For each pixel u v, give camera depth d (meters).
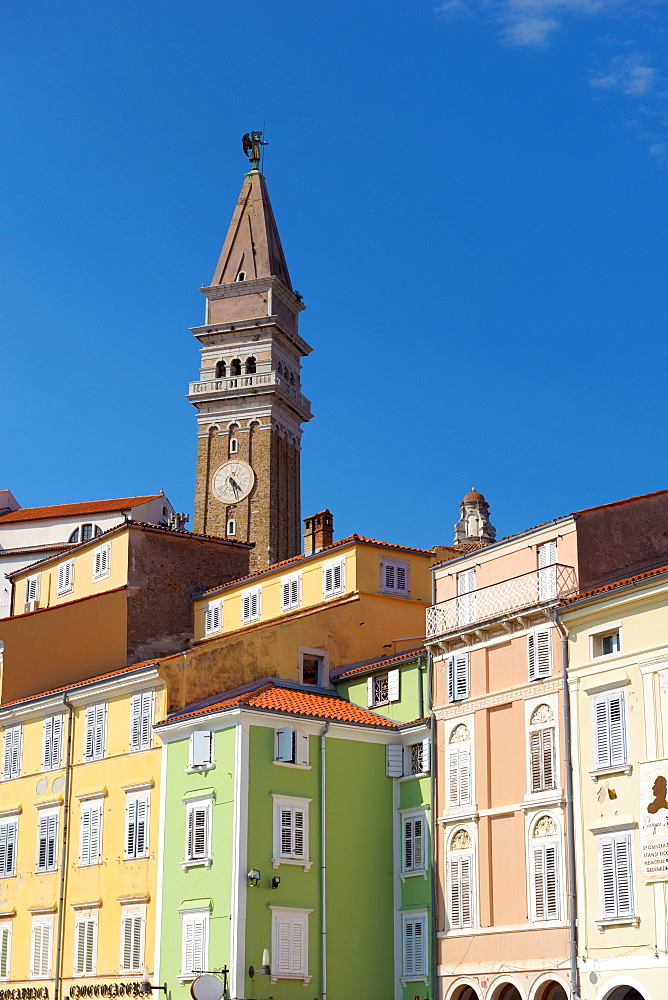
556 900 49.03
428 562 70.75
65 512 103.69
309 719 57.62
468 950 52.47
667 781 45.75
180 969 55.75
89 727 64.50
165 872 57.94
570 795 49.09
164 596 76.00
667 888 45.00
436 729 56.31
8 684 69.31
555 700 50.72
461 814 53.91
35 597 82.69
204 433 147.00
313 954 55.34
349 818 57.81
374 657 66.69
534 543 53.56
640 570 53.28
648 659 47.41
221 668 62.62
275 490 144.75
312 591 70.44
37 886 64.06
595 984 46.72
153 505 103.69
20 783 67.00
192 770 57.91
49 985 61.59
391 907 57.75
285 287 152.38
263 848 55.28
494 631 54.06
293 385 152.88
